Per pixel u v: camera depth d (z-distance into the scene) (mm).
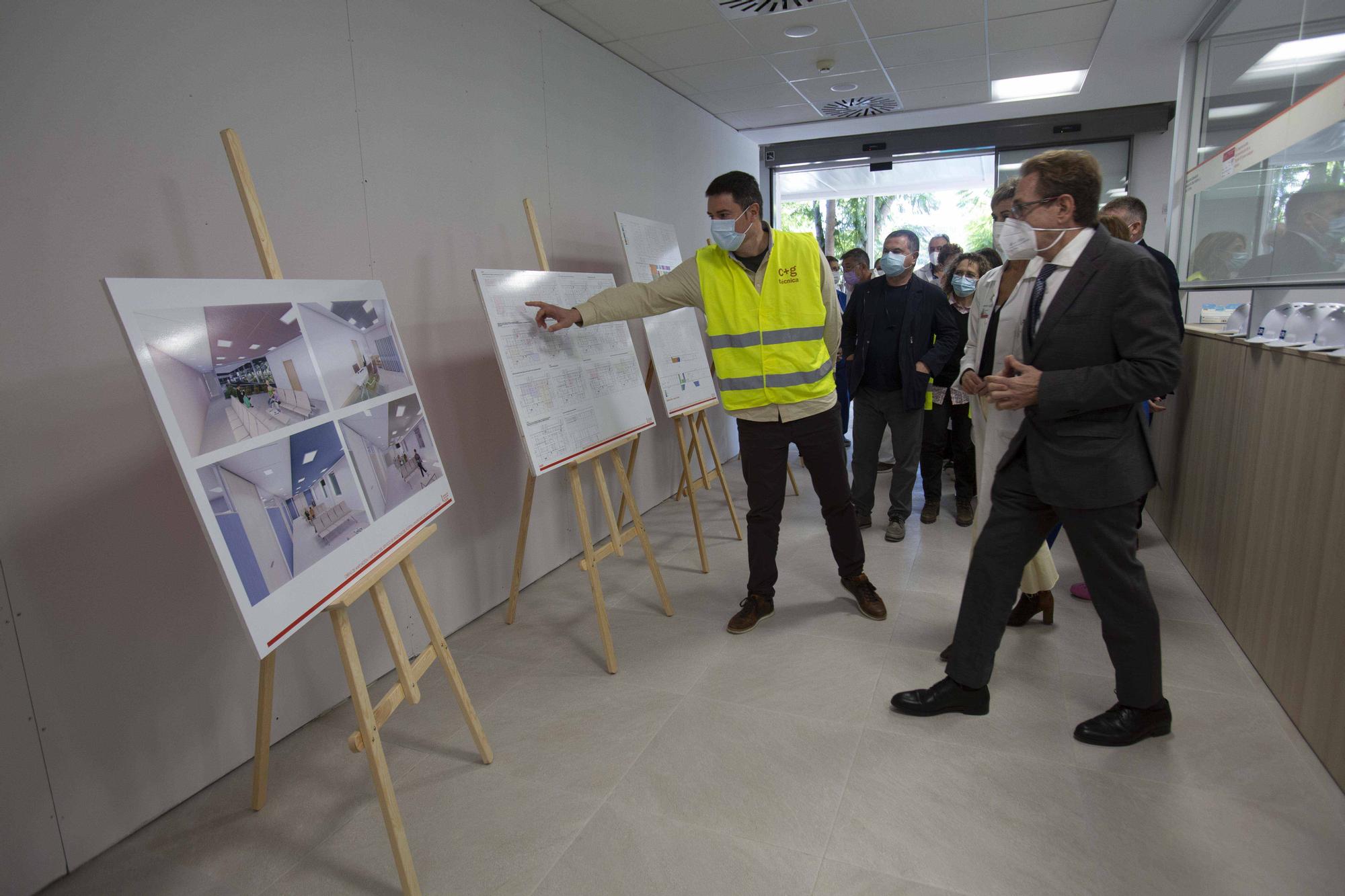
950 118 5711
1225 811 1601
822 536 3559
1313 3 2596
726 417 5508
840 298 5520
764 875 1472
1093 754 1815
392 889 1490
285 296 1465
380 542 1581
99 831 1604
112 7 1566
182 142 1719
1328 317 1832
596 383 2561
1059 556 3176
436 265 2555
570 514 3398
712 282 2395
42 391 1473
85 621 1562
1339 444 1661
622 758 1874
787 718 2023
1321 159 2510
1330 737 1690
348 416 1572
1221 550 2512
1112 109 5676
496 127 2859
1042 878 1437
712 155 5270
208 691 1821
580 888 1460
